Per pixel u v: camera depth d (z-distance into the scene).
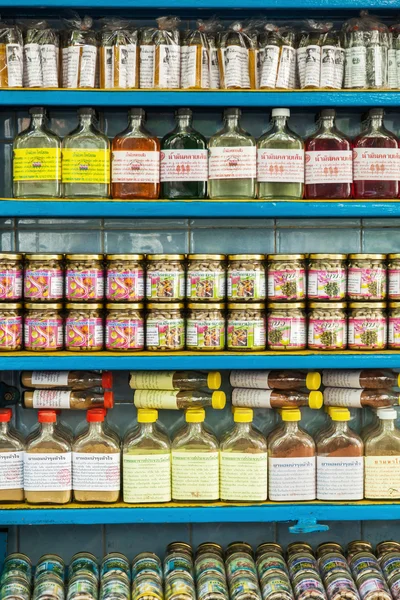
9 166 1.99
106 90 1.75
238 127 1.84
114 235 2.02
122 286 1.79
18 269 1.82
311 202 1.76
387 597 1.70
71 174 1.79
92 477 1.79
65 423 2.00
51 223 2.01
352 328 1.82
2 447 1.81
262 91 1.77
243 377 1.90
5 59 1.77
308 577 1.75
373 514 1.77
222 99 1.76
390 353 1.78
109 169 1.81
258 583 1.78
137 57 1.82
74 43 1.79
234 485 1.80
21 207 1.73
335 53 1.82
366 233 2.05
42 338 1.78
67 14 1.88
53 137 1.81
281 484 1.80
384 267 1.85
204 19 1.95
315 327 1.81
